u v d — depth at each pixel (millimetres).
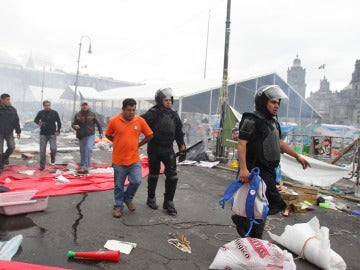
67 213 5312
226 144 12062
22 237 4090
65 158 11453
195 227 5062
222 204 3764
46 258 3688
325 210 6832
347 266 4105
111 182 7520
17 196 5332
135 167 5328
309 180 9164
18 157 10922
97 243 4199
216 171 10688
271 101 3695
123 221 5090
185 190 7605
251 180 3592
